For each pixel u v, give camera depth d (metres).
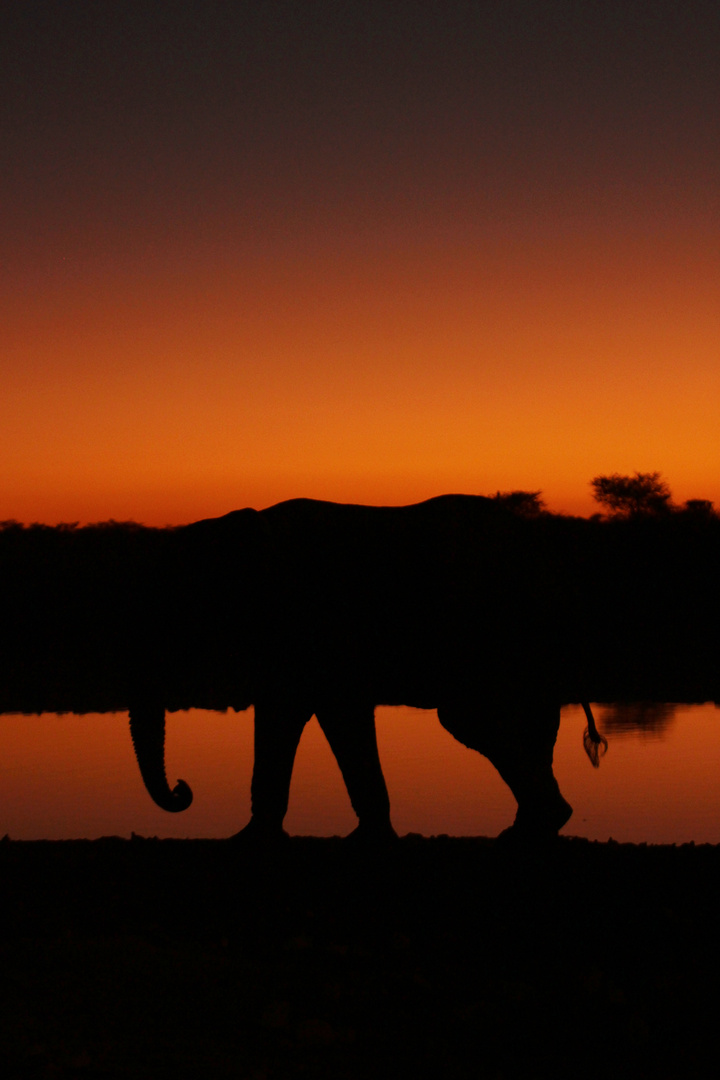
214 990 8.12
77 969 8.30
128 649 12.73
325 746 31.39
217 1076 6.58
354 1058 7.09
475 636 11.62
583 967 8.80
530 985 8.42
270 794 12.21
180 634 12.68
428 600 11.70
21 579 71.56
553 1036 7.48
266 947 9.25
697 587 64.62
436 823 20.02
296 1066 6.90
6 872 11.72
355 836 12.09
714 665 48.16
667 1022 7.67
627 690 42.38
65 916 9.99
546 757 12.05
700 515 74.25
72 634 62.72
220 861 12.20
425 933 9.71
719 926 9.76
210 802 23.02
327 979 8.48
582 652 12.11
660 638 55.75
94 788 24.89
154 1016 7.54
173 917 10.09
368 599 11.87
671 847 12.96
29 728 35.78
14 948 8.82
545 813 11.70
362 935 9.67
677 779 24.69
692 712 37.28
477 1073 6.89
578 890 10.98
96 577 71.62
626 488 92.94
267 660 12.20
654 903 10.53
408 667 11.87
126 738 33.38
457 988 8.35
